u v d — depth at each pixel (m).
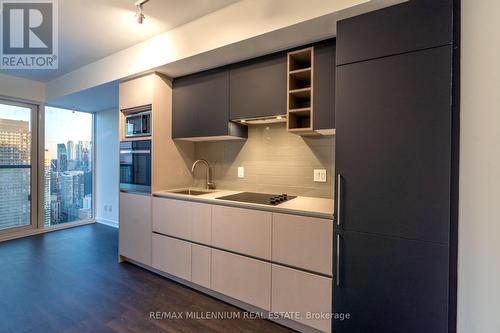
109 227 4.64
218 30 2.15
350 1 1.59
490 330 1.22
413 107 1.46
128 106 3.01
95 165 5.01
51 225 4.45
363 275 1.61
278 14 1.85
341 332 1.68
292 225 1.88
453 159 1.39
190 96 2.82
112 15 2.22
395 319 1.52
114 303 2.22
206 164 3.13
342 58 1.67
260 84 2.34
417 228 1.46
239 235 2.14
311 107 2.04
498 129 1.18
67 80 3.69
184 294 2.40
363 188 1.61
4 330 1.85
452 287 1.41
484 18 1.24
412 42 1.46
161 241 2.70
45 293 2.36
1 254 3.32
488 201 1.23
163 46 2.54
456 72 1.38
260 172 2.78
